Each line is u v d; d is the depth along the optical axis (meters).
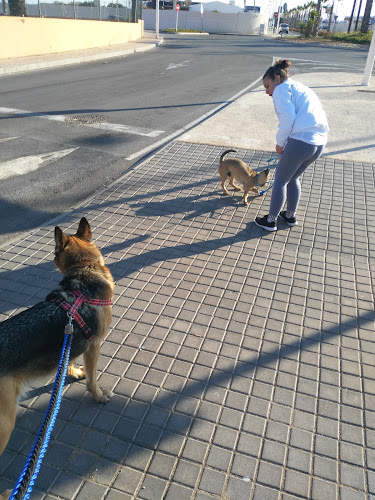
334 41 37.47
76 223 5.28
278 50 27.88
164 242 4.91
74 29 21.52
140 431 2.70
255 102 11.80
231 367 3.21
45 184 6.44
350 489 2.41
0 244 4.78
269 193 6.33
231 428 2.73
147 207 5.73
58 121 9.73
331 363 3.28
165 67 18.66
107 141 8.49
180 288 4.10
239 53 25.09
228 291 4.09
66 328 2.41
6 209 5.63
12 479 2.40
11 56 17.94
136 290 4.04
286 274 4.38
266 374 3.16
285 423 2.79
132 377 3.09
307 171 7.05
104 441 2.62
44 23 19.23
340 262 4.62
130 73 16.83
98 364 3.18
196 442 2.63
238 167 5.74
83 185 6.46
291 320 3.73
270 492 2.37
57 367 2.49
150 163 7.22
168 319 3.68
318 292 4.12
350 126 9.52
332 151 7.99
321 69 18.84
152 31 46.38
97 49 22.94
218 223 5.38
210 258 4.62
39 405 2.87
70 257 2.79
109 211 5.59
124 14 27.98
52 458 2.51
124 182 6.45
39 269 4.32
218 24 57.19
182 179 6.64
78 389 3.01
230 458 2.55
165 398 2.93
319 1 43.97
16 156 7.49
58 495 2.32
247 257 4.66
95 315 2.65
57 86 13.68
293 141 4.45
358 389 3.06
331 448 2.64
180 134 9.04
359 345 3.47
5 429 2.17
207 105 11.77
